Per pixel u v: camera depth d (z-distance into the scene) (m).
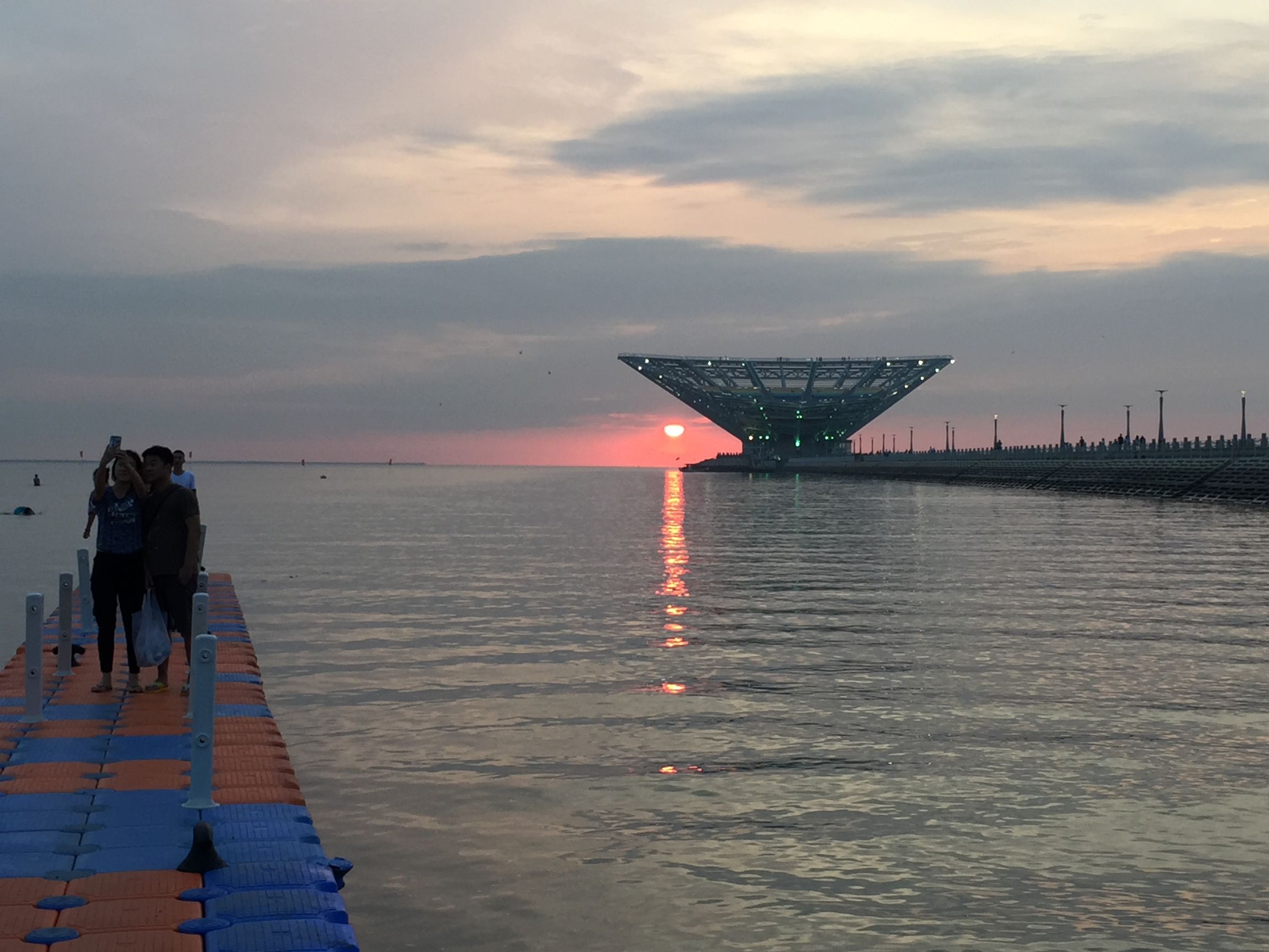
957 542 48.97
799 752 13.56
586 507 93.94
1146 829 10.86
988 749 13.66
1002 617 25.30
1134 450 114.06
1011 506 84.94
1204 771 12.75
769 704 16.17
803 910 9.12
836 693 16.95
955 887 9.55
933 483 162.25
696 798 11.83
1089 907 9.17
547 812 11.37
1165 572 35.53
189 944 6.79
